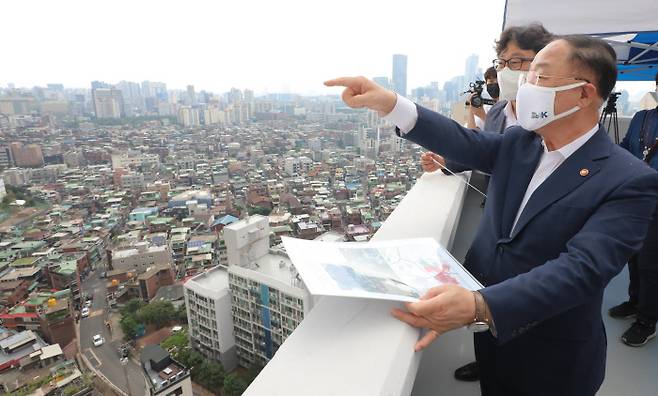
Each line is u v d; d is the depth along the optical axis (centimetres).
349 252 98
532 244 82
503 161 102
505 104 196
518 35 156
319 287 75
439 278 88
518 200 94
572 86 80
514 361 92
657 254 151
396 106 101
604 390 138
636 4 188
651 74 339
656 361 152
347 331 71
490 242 97
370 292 75
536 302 63
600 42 81
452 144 104
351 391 57
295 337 71
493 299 64
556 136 86
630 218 69
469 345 138
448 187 176
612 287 213
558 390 89
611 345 163
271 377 61
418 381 122
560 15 203
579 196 77
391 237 120
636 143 203
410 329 70
